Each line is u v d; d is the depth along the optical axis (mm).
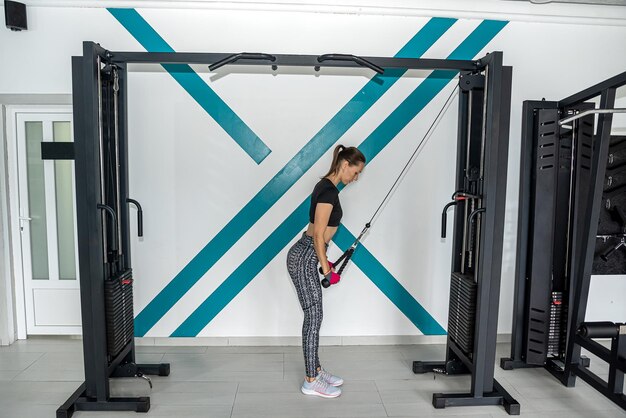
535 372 2785
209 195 3039
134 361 2639
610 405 2381
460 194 2443
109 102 2363
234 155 3016
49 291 3242
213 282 3111
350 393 2494
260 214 3066
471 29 3031
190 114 2973
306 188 3057
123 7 2879
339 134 3033
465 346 2391
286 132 3012
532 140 2672
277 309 3152
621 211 3260
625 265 3340
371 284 3172
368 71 2992
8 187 3117
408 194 3113
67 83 2930
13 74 2908
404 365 2881
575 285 2705
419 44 3018
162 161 2998
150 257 3068
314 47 2971
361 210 3109
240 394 2473
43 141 3115
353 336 3211
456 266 2621
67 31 2887
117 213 2438
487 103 2211
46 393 2471
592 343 2352
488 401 2355
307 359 2434
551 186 2625
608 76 3139
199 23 2914
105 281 2254
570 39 3090
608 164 3262
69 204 3186
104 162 2383
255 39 2943
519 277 2768
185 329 3148
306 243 2357
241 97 2977
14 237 3172
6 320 3121
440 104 3051
